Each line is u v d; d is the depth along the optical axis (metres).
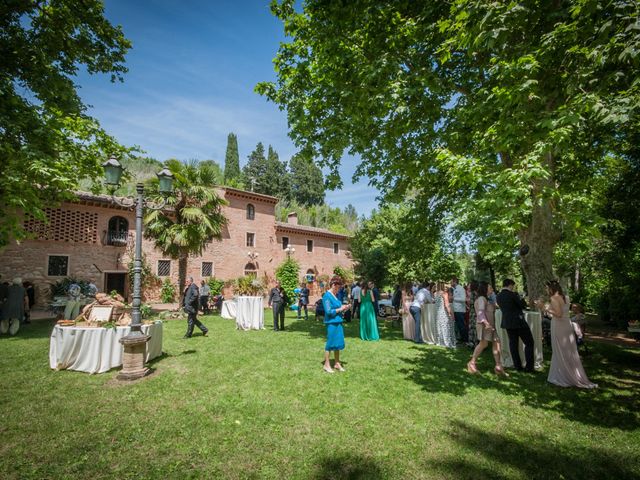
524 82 4.46
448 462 3.09
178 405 4.47
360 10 7.33
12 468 2.99
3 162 8.34
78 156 10.77
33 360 6.75
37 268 16.67
